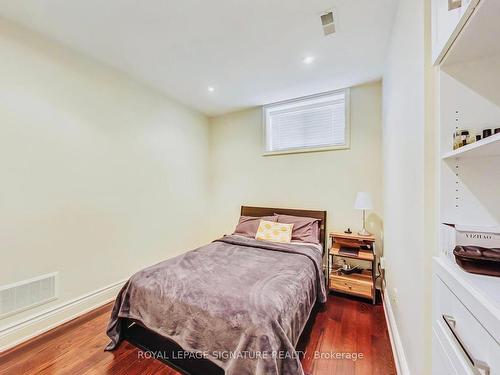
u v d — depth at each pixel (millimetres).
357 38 1935
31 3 1553
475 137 824
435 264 889
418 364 1057
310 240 2711
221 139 3898
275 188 3408
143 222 2809
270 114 3518
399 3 1497
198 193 3742
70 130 2090
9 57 1726
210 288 1540
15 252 1753
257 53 2162
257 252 2328
